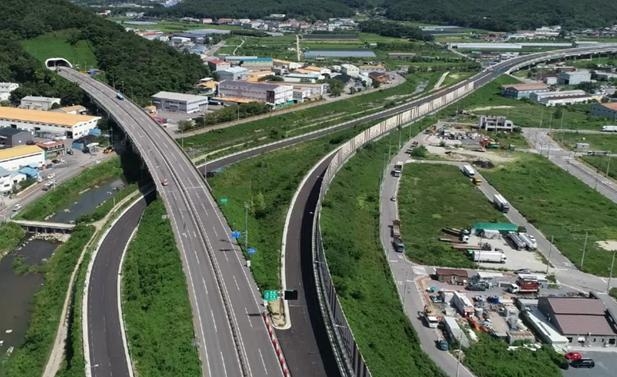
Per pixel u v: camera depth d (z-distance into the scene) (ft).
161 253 490.08
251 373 339.98
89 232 560.61
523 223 605.31
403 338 388.37
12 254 537.65
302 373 341.21
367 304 416.87
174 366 346.33
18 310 447.83
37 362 382.01
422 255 517.14
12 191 645.92
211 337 376.48
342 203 611.06
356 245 514.68
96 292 445.37
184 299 416.46
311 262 471.62
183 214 563.07
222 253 488.02
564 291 468.75
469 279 476.54
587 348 399.65
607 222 613.52
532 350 390.21
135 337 380.99
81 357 362.33
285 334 378.32
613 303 453.58
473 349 384.27
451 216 613.52
